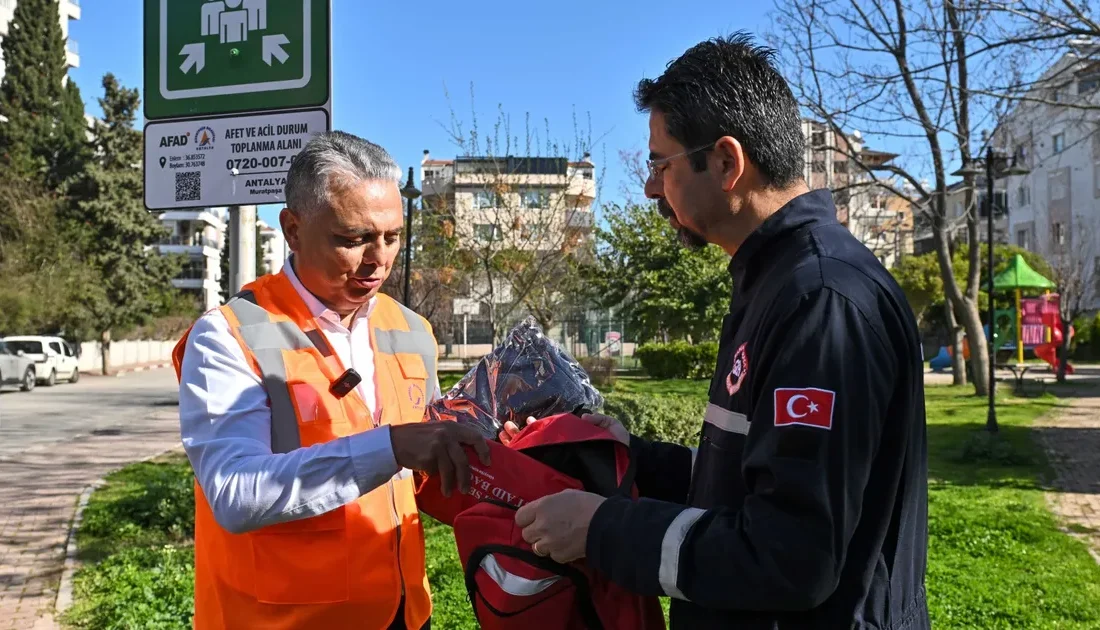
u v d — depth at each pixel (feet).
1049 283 65.05
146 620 14.38
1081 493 25.80
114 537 20.98
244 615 6.08
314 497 5.37
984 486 26.76
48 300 96.32
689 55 5.29
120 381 98.22
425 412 6.95
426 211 61.82
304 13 11.79
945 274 54.65
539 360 6.72
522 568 5.44
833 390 4.25
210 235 224.33
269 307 6.44
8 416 54.80
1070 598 15.05
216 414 5.82
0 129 111.65
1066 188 124.47
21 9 118.21
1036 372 83.15
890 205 101.86
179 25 12.21
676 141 5.16
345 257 6.18
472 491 5.67
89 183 108.47
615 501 4.88
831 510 4.15
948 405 49.88
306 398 6.17
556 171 54.65
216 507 5.47
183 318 165.99
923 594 4.99
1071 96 34.71
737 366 4.88
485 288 58.75
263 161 12.00
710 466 5.02
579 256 64.34
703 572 4.41
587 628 5.57
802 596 4.18
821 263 4.63
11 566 18.79
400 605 6.53
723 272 75.92
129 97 112.16
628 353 121.80
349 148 6.26
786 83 5.23
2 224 98.02
